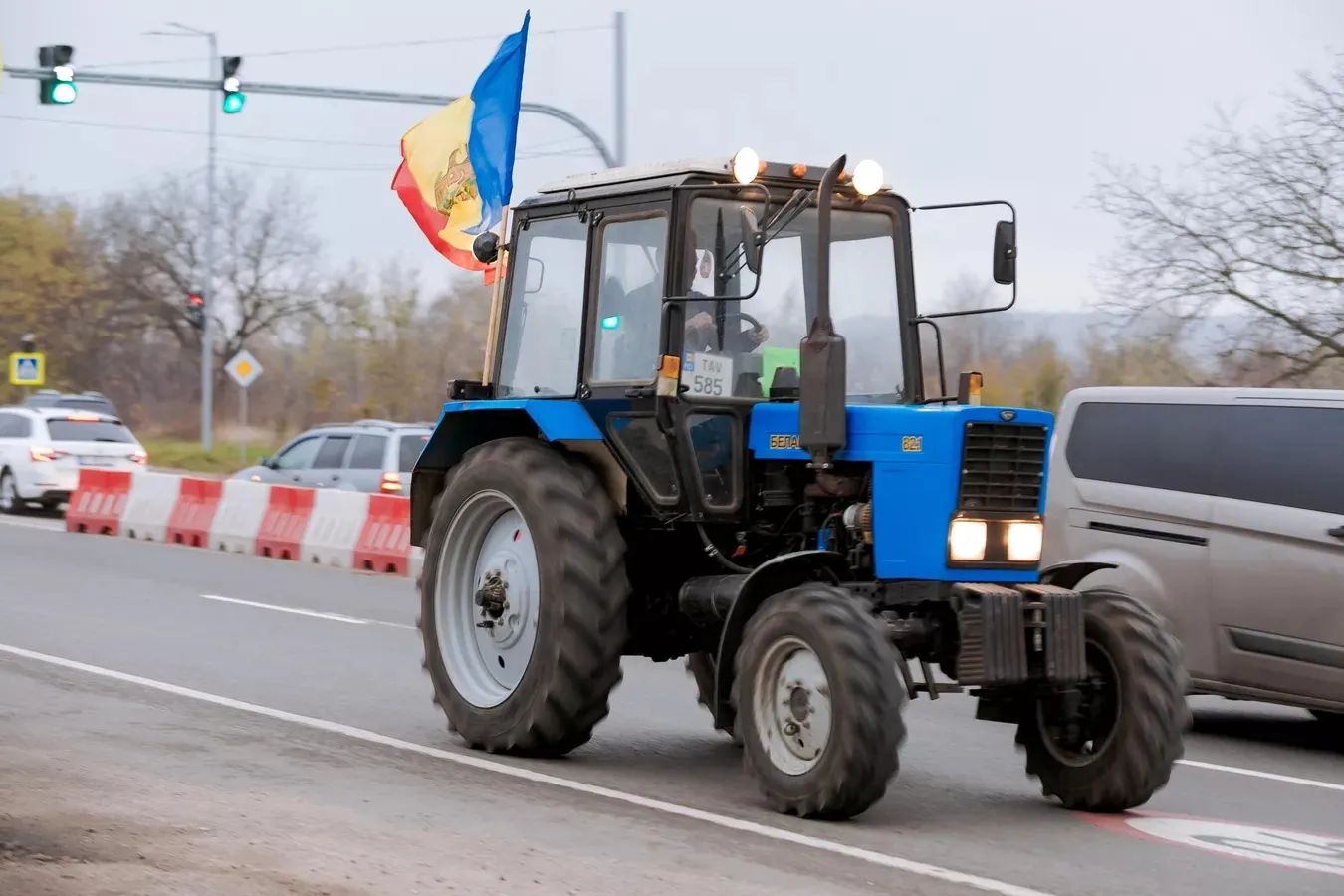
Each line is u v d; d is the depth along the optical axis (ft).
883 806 23.86
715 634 25.89
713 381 25.36
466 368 174.70
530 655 26.86
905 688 22.59
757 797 23.76
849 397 26.16
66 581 51.72
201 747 26.16
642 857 19.92
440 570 28.14
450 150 40.06
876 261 26.68
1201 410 33.30
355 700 31.65
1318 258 67.72
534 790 23.86
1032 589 22.98
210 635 40.34
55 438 83.66
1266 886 19.84
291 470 67.87
